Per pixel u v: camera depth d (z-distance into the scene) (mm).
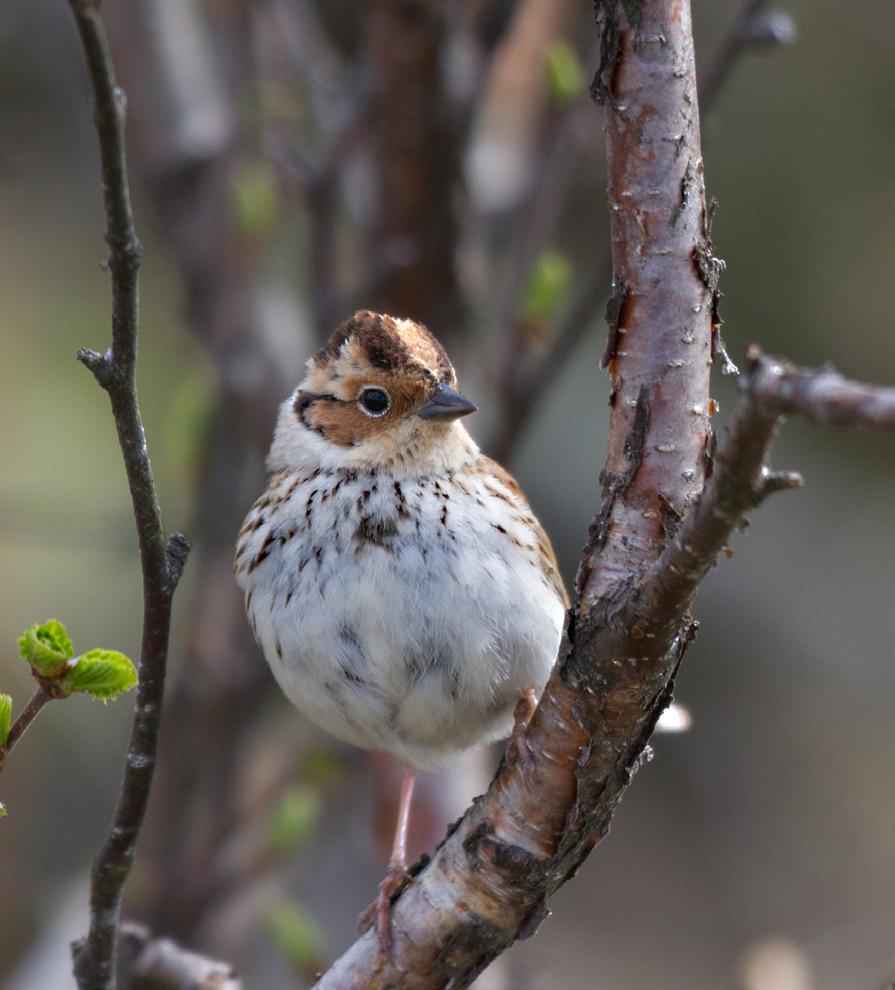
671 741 18344
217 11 12266
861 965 16781
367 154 10664
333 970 6840
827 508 18109
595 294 10297
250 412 11445
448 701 8312
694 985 17000
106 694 5918
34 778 14422
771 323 16953
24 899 14008
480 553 8289
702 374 5930
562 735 6152
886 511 18031
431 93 9836
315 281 10805
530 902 6562
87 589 14914
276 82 11758
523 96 11750
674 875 17969
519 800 6391
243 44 12148
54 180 15617
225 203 11758
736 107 16812
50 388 15289
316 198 10727
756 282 16922
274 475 9109
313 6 13328
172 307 15734
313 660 8367
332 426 8664
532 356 10562
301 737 11352
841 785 17938
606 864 18094
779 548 18125
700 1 15484
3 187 15617
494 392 10562
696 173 5852
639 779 18406
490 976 10664
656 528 5926
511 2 10414
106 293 15797
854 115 16781
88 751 14711
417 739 8641
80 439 15109
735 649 18156
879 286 16859
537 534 8672
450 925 6637
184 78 12039
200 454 11633
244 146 11969
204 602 11367
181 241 11914
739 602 18109
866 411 4316
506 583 8250
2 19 14258
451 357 10578
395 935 6719
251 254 11648
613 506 5984
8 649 14586
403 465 8531
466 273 10586
